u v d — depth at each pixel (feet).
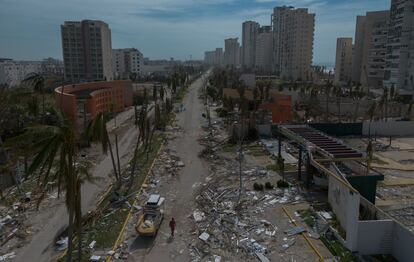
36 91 186.09
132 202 110.32
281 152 165.48
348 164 109.40
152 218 92.38
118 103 305.12
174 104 354.74
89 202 112.57
